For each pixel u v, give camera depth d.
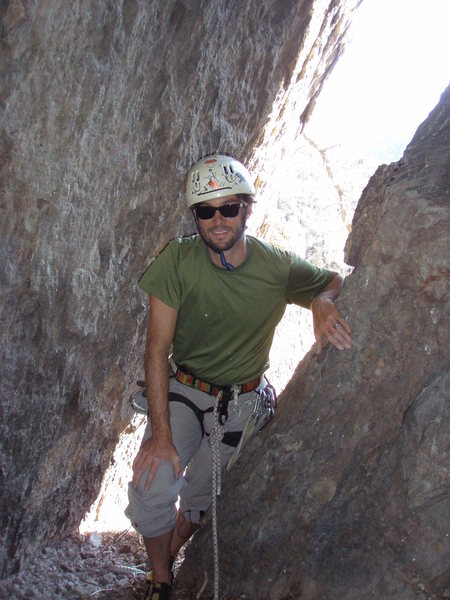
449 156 1.62
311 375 1.82
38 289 1.86
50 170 1.75
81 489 2.59
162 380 1.80
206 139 2.58
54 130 1.71
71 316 2.05
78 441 2.42
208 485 2.04
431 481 1.55
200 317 1.83
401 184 1.66
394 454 1.65
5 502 2.04
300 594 1.76
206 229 1.73
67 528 2.55
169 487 1.76
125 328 2.45
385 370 1.68
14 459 2.02
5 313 1.79
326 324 1.75
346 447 1.74
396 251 1.63
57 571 2.27
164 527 1.81
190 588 1.96
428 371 1.61
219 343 1.87
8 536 2.12
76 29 1.63
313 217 6.32
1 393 1.87
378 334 1.69
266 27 2.72
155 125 2.18
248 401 1.95
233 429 1.96
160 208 2.39
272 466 1.84
